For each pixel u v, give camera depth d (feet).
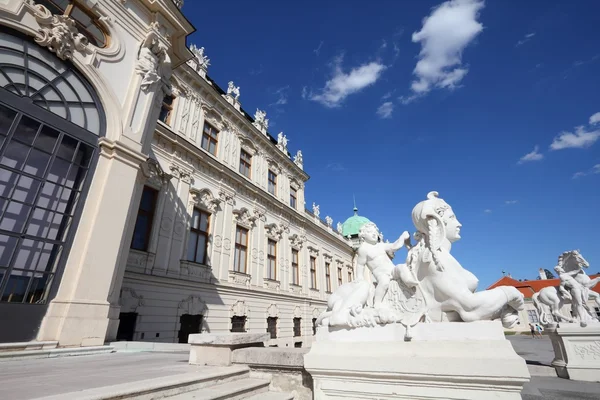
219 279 44.14
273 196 62.23
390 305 10.31
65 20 20.89
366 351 9.43
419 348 8.77
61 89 20.39
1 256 16.15
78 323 17.76
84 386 8.61
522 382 7.43
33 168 18.07
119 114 23.31
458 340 8.49
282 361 11.66
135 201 25.09
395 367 8.71
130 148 23.18
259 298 52.11
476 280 9.35
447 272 9.36
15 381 9.43
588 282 23.21
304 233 74.54
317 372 9.91
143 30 27.45
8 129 17.38
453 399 8.05
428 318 9.41
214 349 13.38
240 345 13.61
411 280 9.90
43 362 14.05
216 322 41.63
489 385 7.75
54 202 18.76
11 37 18.45
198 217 43.83
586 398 14.89
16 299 16.30
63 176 19.48
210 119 50.85
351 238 105.29
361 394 9.16
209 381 10.34
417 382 8.52
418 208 10.98
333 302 11.28
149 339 32.37
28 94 18.61
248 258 52.39
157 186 37.55
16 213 17.06
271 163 68.13
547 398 14.97
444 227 10.12
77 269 18.80
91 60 22.25
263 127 67.92
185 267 38.81
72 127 20.44
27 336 16.12
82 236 19.54
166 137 40.06
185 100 46.03
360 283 11.16
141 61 26.25
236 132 56.75
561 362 21.31
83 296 18.47
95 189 20.85
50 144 19.12
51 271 17.88
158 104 28.48
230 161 53.36
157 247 35.88
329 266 86.43
